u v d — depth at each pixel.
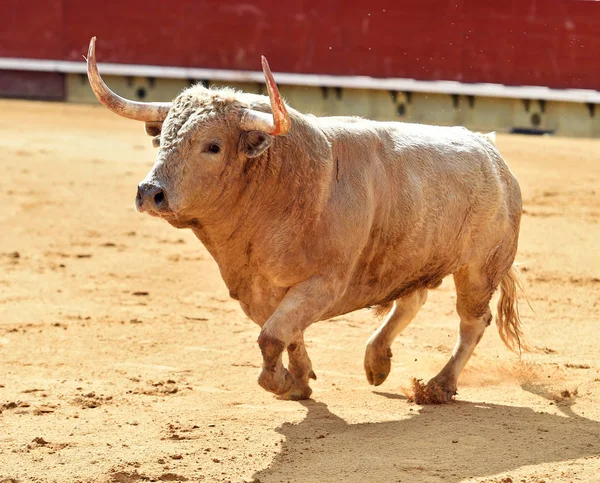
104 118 39.34
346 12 41.34
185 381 11.16
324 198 9.17
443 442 8.89
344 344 12.95
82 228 20.55
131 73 42.69
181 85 43.16
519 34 39.72
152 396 10.56
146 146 32.88
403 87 40.62
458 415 9.83
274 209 9.12
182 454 8.62
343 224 9.28
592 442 8.95
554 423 9.55
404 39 40.84
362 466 8.27
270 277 9.28
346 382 11.26
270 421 9.64
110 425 9.50
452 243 10.49
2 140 32.50
